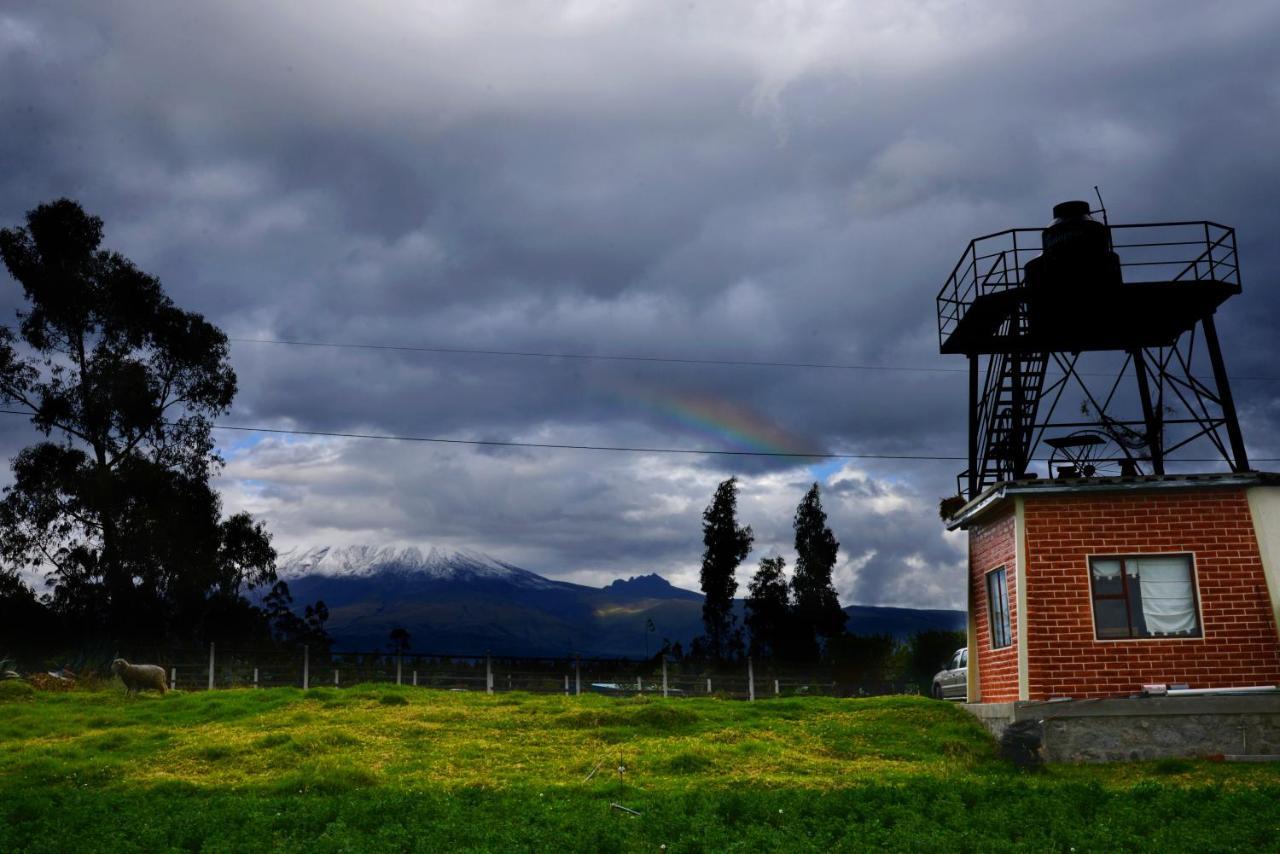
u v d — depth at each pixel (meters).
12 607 60.34
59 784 23.14
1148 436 30.25
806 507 76.50
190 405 65.81
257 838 16.11
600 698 36.09
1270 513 24.81
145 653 54.72
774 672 61.41
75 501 61.47
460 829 16.22
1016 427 29.97
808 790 19.73
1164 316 28.67
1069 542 25.06
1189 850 14.19
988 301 28.70
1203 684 24.17
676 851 14.67
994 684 27.61
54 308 62.81
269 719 29.94
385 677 50.03
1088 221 28.23
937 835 15.14
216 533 64.69
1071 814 16.56
